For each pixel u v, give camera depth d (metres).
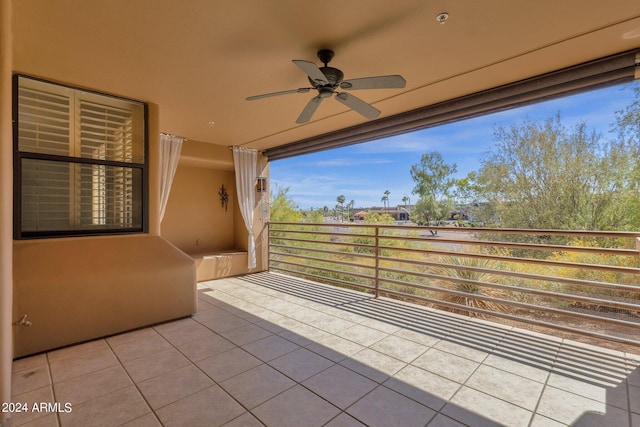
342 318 3.23
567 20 1.98
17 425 1.62
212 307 3.63
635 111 5.04
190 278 3.32
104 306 2.76
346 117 3.88
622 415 1.69
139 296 2.97
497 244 2.87
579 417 1.67
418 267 4.99
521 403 1.80
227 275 5.25
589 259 4.05
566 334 3.00
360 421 1.65
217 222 5.83
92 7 1.81
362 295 4.09
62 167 2.89
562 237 5.29
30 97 2.73
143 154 3.36
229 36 2.15
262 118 3.92
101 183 3.11
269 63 2.54
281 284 4.74
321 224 4.56
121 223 3.21
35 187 2.74
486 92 3.04
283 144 5.32
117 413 1.73
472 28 2.07
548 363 2.27
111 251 2.98
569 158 5.57
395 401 1.82
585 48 2.31
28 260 2.52
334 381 2.04
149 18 1.93
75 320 2.61
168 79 2.83
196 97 3.25
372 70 2.68
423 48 2.32
